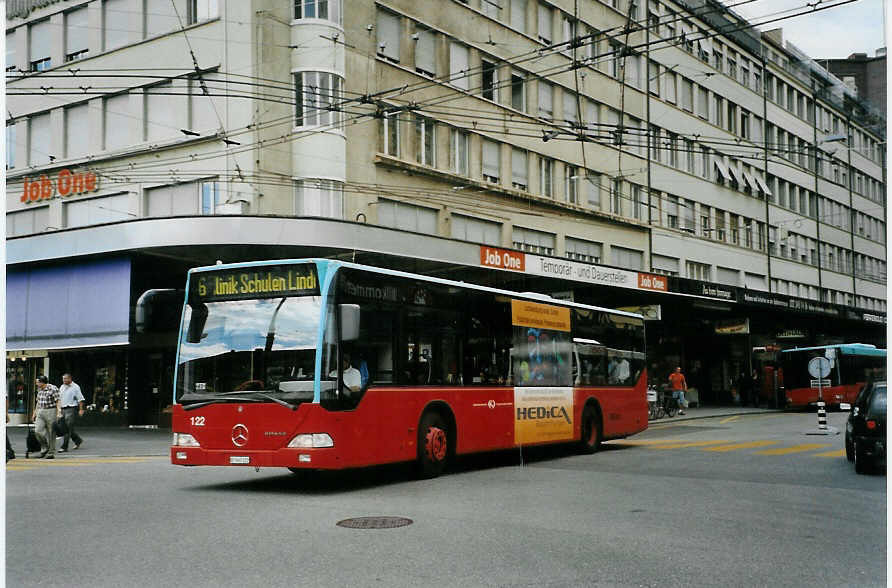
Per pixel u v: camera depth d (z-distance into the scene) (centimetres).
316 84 2720
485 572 714
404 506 1082
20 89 3133
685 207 4700
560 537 866
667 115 4578
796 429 2653
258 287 1259
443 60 3266
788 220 5662
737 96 5216
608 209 4150
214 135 2662
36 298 2683
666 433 2539
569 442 1795
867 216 6656
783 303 4194
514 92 3641
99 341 2527
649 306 3459
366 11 2927
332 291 1227
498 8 3581
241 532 898
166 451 1998
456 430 1449
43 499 1160
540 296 1742
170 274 2770
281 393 1209
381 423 1286
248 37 2631
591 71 4066
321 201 2694
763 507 1067
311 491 1242
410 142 3094
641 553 791
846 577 702
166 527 930
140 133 2841
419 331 1390
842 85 6438
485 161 3466
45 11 3091
